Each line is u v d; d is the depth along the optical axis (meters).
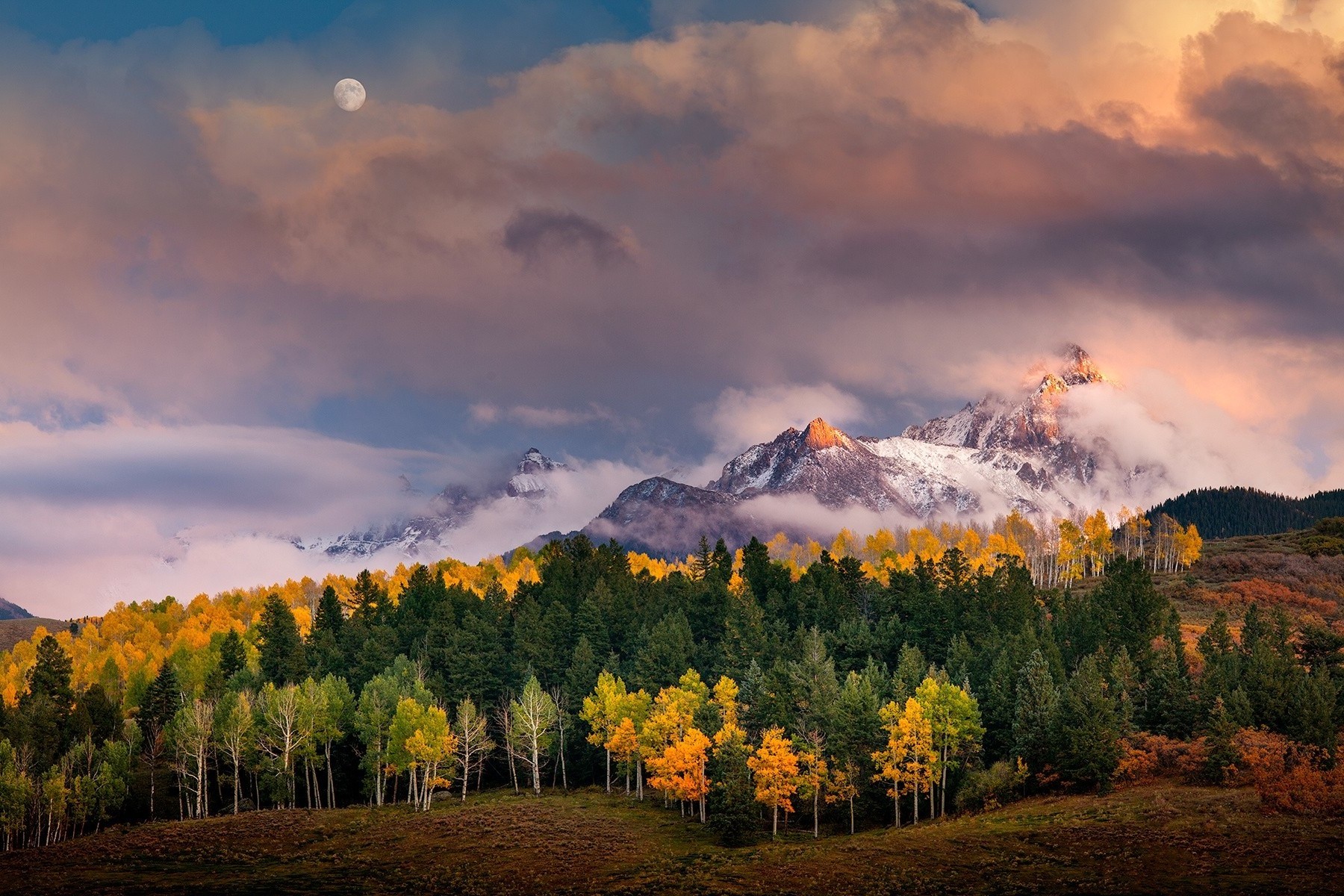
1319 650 119.62
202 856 95.31
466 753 119.94
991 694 111.88
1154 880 73.25
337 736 121.94
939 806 105.19
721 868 85.94
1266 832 79.75
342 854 95.38
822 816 107.62
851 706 105.00
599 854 93.31
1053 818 89.88
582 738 128.25
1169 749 101.19
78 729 126.00
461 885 85.12
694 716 114.38
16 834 109.12
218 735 118.81
